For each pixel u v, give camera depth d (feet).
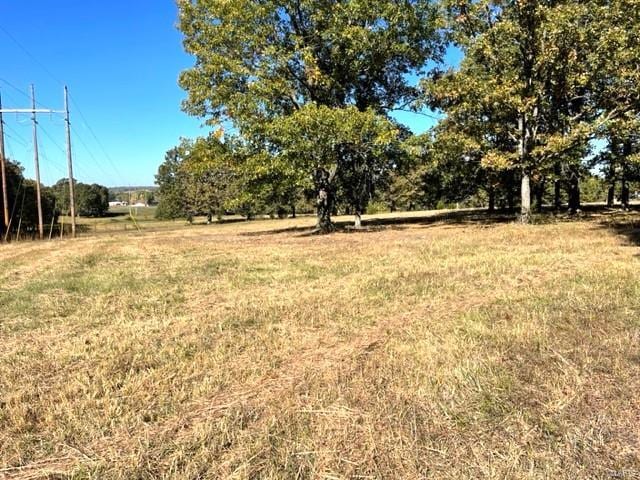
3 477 8.96
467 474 8.50
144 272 34.88
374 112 63.46
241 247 52.80
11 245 77.77
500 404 10.86
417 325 17.58
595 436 9.46
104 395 12.34
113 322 20.16
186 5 68.80
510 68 61.41
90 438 10.20
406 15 65.36
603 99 57.93
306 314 20.08
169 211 240.73
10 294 27.37
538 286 22.95
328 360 14.39
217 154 68.23
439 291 23.30
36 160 112.98
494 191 107.14
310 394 11.93
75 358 15.51
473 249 39.52
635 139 76.95
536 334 15.38
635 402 10.66
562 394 11.16
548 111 62.69
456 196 110.63
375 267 32.24
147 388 12.70
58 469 9.16
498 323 16.99
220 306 22.61
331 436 9.86
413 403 11.16
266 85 64.28
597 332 15.29
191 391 12.39
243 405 11.46
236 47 67.41
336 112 59.47
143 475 8.76
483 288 23.44
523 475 8.38
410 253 39.19
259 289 26.58
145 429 10.50
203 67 69.36
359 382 12.50
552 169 77.71
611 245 37.17
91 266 39.93
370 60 66.80
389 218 112.27
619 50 51.85
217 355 15.15
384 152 65.98
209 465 8.98
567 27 53.67
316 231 73.46
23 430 10.69
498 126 63.52
